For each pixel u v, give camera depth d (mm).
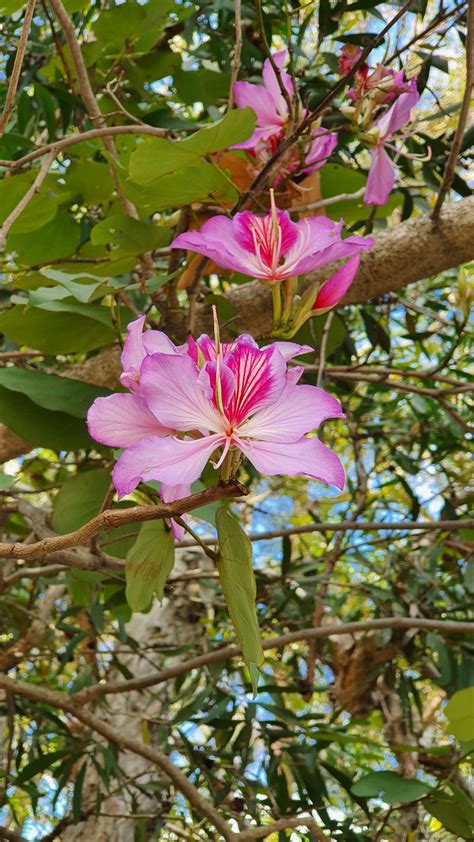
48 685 1224
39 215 723
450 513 1013
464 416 1086
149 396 333
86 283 558
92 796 1117
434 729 1379
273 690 886
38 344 646
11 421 606
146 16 752
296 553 1666
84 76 669
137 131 582
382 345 903
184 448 329
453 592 1025
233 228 479
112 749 855
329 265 716
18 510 667
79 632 934
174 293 659
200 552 1321
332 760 1075
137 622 1266
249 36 805
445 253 718
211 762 904
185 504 307
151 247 617
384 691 1147
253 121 531
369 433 1109
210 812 759
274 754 846
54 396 593
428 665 1040
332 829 808
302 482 1678
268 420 343
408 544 1157
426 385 1058
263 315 710
